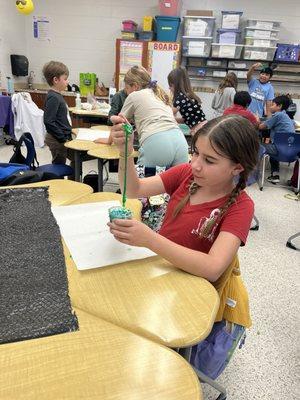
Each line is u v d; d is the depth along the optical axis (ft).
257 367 5.23
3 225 3.53
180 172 4.12
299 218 11.36
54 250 3.15
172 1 18.07
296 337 5.90
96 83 20.42
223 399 3.95
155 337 2.27
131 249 3.23
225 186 3.46
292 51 18.76
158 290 2.72
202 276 2.93
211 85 20.26
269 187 14.44
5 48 18.86
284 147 13.10
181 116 9.82
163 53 18.48
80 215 3.85
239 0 19.34
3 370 1.97
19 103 16.12
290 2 19.15
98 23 20.53
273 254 8.86
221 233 3.20
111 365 2.04
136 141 7.97
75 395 1.85
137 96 7.41
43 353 2.09
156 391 1.90
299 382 5.01
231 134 3.10
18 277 2.75
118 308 2.51
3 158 15.44
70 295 2.61
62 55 21.35
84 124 14.99
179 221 3.61
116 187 12.40
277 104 14.47
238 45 18.72
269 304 6.75
